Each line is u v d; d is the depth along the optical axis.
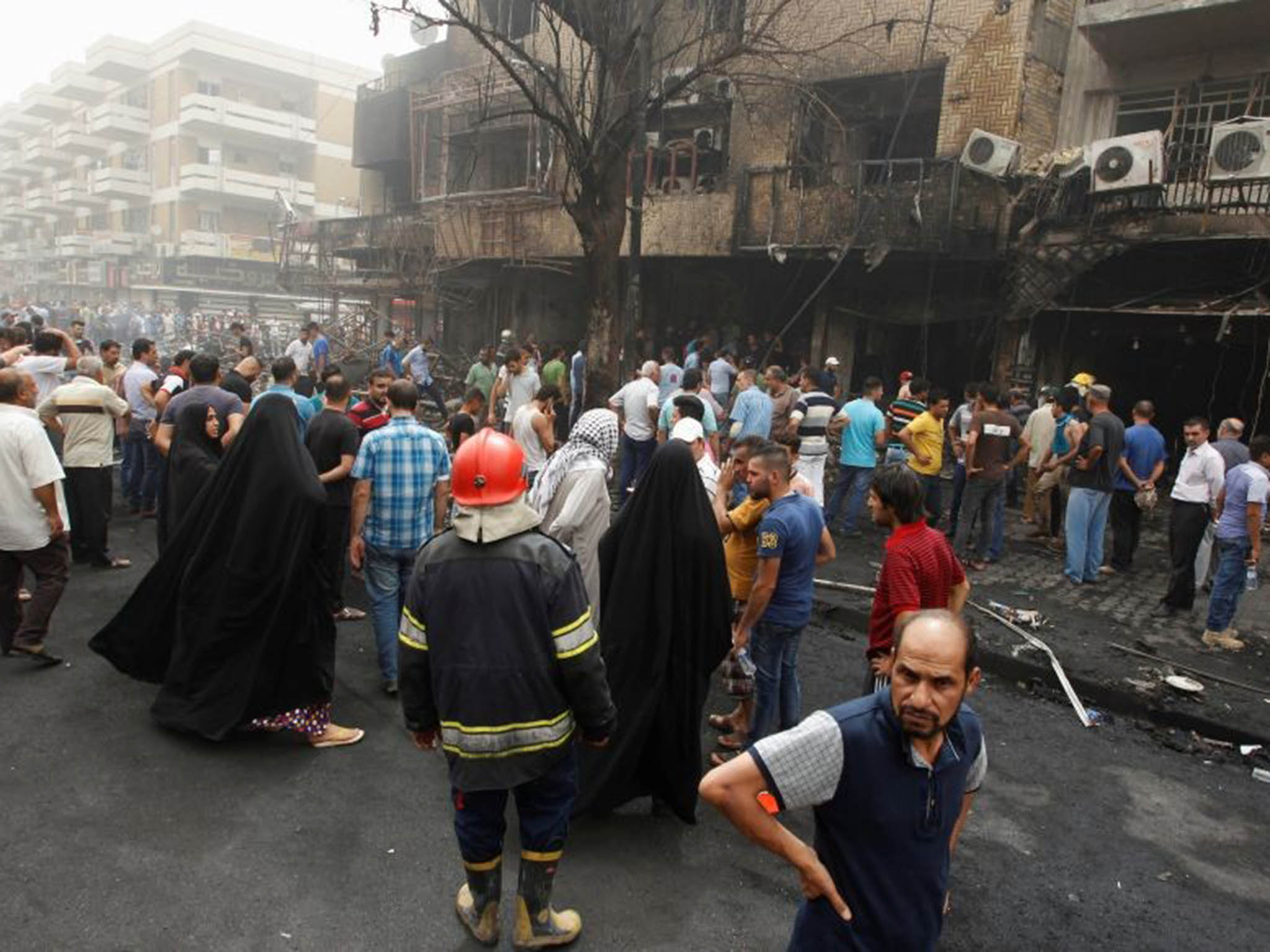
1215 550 7.41
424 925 3.10
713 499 4.72
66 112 57.22
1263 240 11.11
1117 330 12.54
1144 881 3.71
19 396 4.87
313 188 46.06
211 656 4.24
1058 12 13.17
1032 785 4.52
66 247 50.75
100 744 4.22
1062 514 9.52
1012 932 3.31
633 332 12.12
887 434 9.81
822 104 13.41
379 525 4.84
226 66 44.38
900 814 1.89
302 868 3.38
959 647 1.81
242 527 4.12
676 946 3.08
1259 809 4.39
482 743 2.70
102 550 6.92
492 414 12.11
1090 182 12.12
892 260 13.91
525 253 18.52
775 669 4.20
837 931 1.94
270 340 27.36
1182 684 5.55
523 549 2.73
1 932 2.91
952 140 13.47
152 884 3.21
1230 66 12.32
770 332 16.39
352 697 4.99
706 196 15.38
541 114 11.04
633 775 3.81
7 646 5.14
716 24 13.89
